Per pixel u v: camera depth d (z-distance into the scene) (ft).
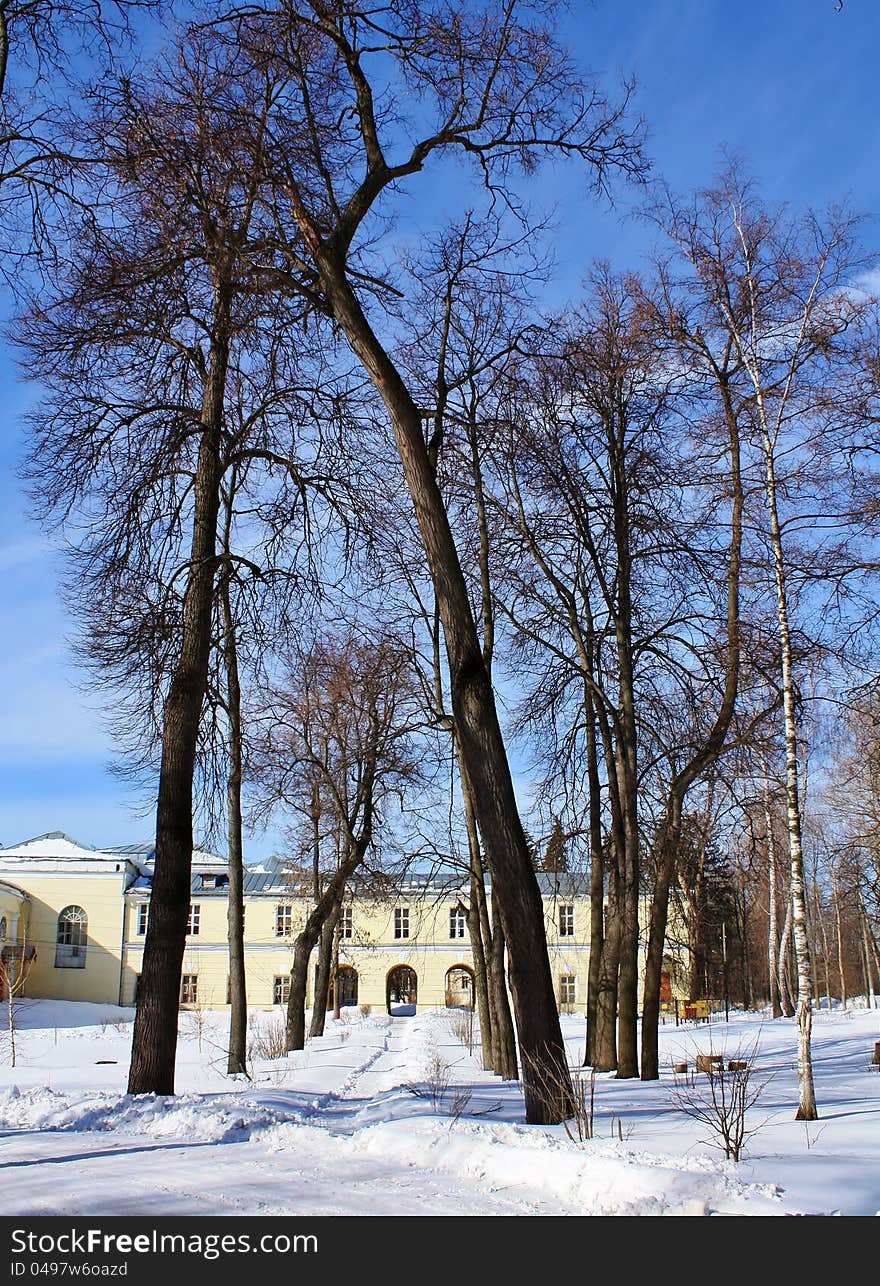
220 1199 22.56
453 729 65.05
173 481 48.14
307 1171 26.00
